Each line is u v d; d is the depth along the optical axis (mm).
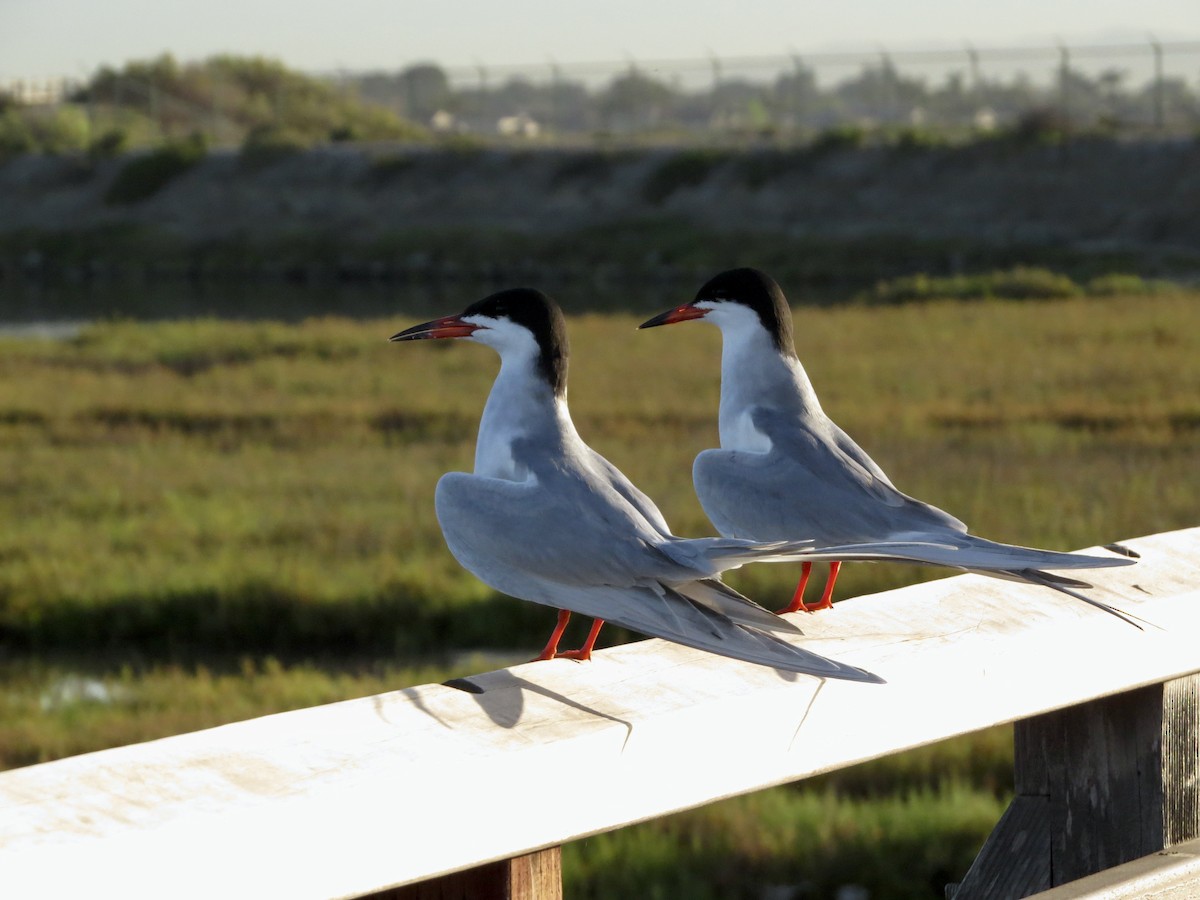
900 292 37281
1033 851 2941
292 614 12547
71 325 38375
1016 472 15984
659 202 54062
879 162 51875
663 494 15211
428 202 57281
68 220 60031
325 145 63000
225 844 1775
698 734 2201
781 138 59031
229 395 23312
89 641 12516
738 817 7680
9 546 14109
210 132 74375
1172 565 2893
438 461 17953
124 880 1713
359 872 1891
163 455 18578
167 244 55875
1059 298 34844
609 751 2111
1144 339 26391
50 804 1778
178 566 13438
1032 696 2547
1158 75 54250
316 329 32344
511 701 2225
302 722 2109
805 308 35062
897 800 7859
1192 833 2885
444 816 1965
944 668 2436
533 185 56938
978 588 2766
